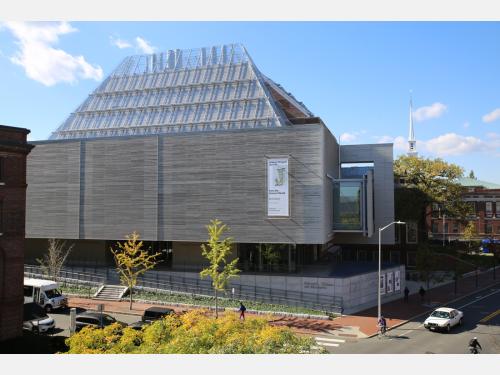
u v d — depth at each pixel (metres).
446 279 61.03
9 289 28.75
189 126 50.50
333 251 62.16
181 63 58.41
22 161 30.03
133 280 39.97
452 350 27.89
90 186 47.91
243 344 16.02
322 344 29.39
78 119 57.00
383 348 28.39
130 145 46.69
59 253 48.00
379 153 57.78
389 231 57.25
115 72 61.19
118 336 19.66
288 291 41.00
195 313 20.50
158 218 45.28
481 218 96.81
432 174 70.00
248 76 53.12
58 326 33.25
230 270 37.19
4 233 28.67
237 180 43.00
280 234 41.53
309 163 41.06
